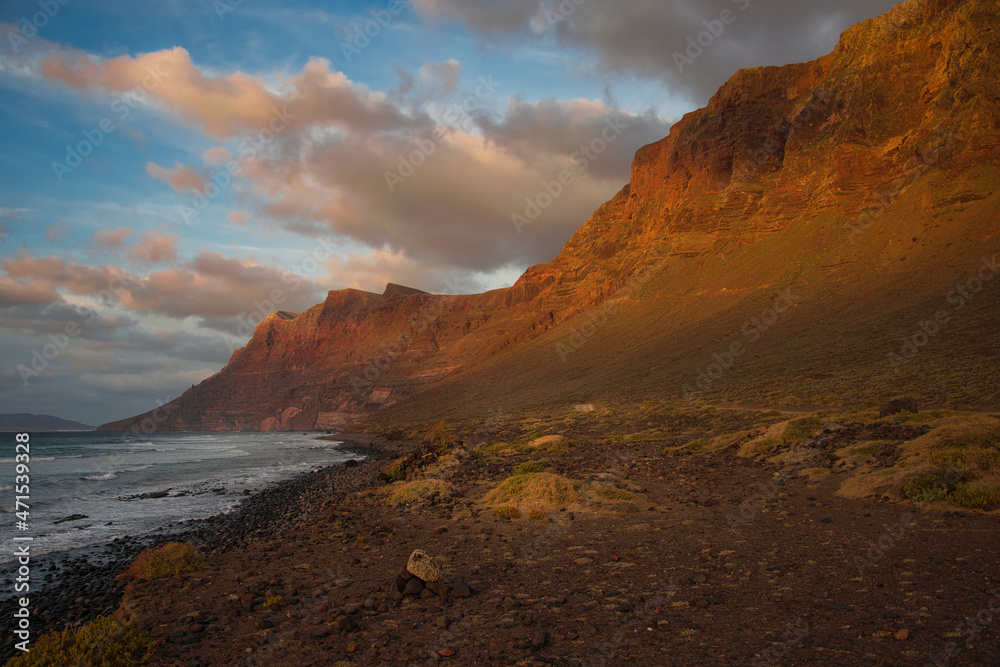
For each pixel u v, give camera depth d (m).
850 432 21.78
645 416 50.78
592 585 8.77
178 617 8.44
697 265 136.50
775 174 150.75
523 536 12.66
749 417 37.62
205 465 52.62
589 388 92.81
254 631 7.64
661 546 10.85
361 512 17.83
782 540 10.55
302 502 23.17
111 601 10.33
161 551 11.84
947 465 13.45
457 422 89.38
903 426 21.08
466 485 21.09
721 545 10.58
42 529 19.69
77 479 39.09
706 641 6.38
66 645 7.09
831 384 49.19
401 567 10.71
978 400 30.36
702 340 95.56
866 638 6.11
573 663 6.03
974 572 7.86
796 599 7.48
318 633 7.29
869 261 88.81
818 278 95.00
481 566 10.34
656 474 20.34
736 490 16.33
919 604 6.91
